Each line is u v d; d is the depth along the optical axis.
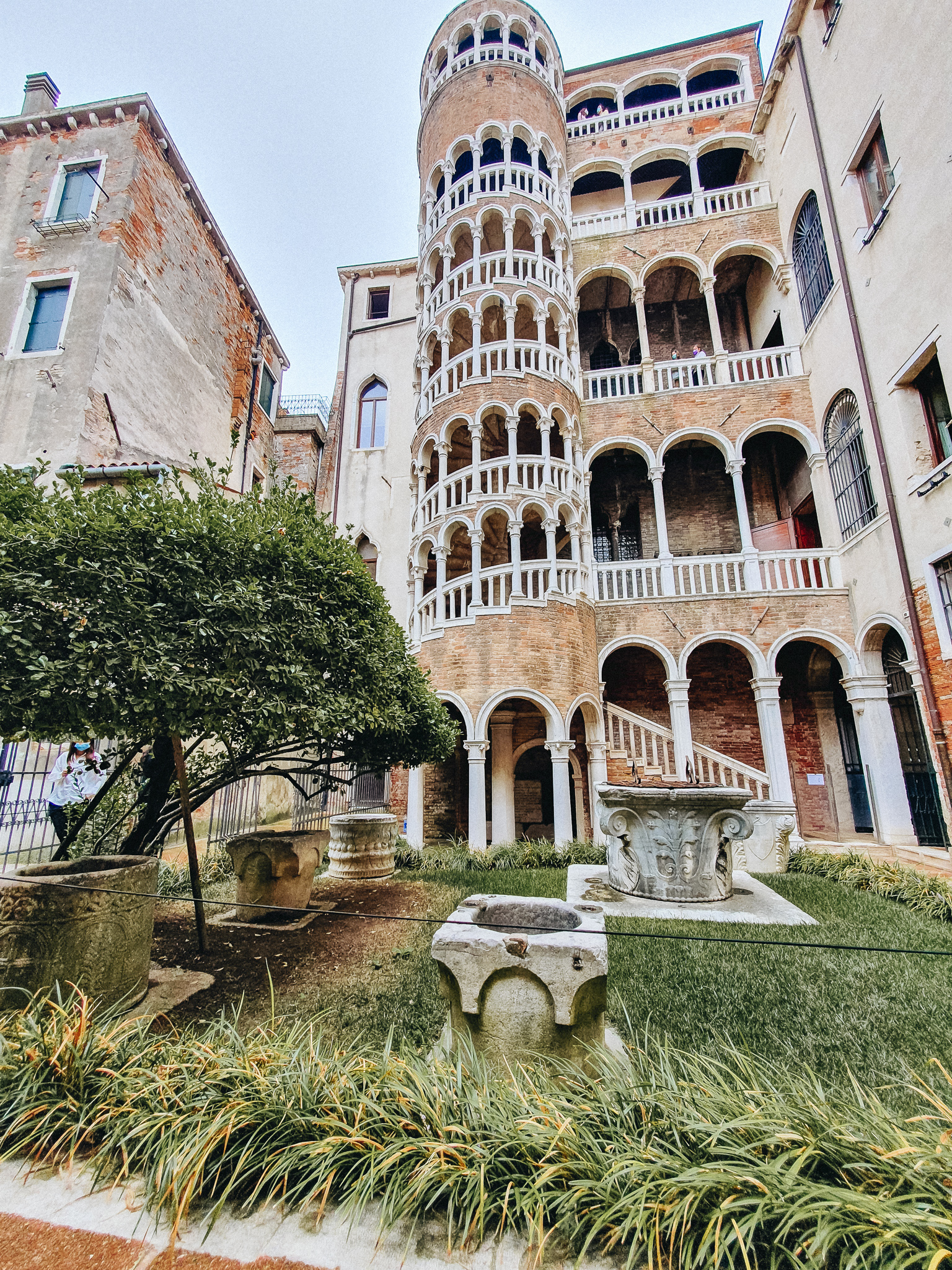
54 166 16.47
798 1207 2.06
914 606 11.05
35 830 9.88
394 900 8.29
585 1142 2.55
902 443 11.30
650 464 16.11
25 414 14.18
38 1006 3.66
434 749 8.51
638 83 20.38
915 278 10.71
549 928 3.89
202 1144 2.53
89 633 4.31
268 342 24.78
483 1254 2.20
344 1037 4.44
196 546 5.09
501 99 16.98
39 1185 2.60
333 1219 2.39
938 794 11.08
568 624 13.59
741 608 14.48
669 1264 2.07
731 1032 4.42
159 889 8.73
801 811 15.64
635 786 8.51
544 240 17.50
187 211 18.88
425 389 16.42
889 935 6.39
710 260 17.16
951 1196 2.12
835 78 13.35
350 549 6.95
